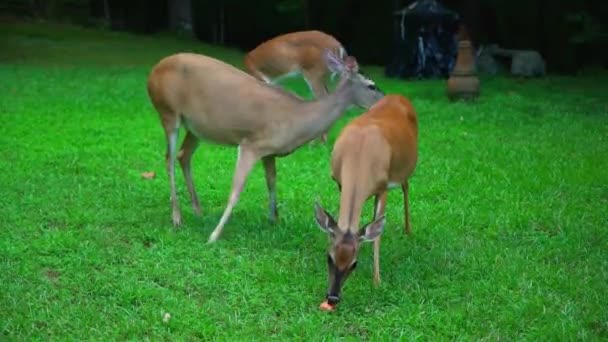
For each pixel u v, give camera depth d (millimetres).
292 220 7418
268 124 6836
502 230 7211
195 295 5785
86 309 5461
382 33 23422
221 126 6957
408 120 6711
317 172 9172
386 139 6094
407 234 7074
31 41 20828
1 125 11227
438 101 14578
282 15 24922
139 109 13000
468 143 10750
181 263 6297
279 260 6426
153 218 7418
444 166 9398
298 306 5605
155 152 10008
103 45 21312
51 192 8039
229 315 5430
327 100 6914
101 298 5688
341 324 5344
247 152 6918
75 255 6422
